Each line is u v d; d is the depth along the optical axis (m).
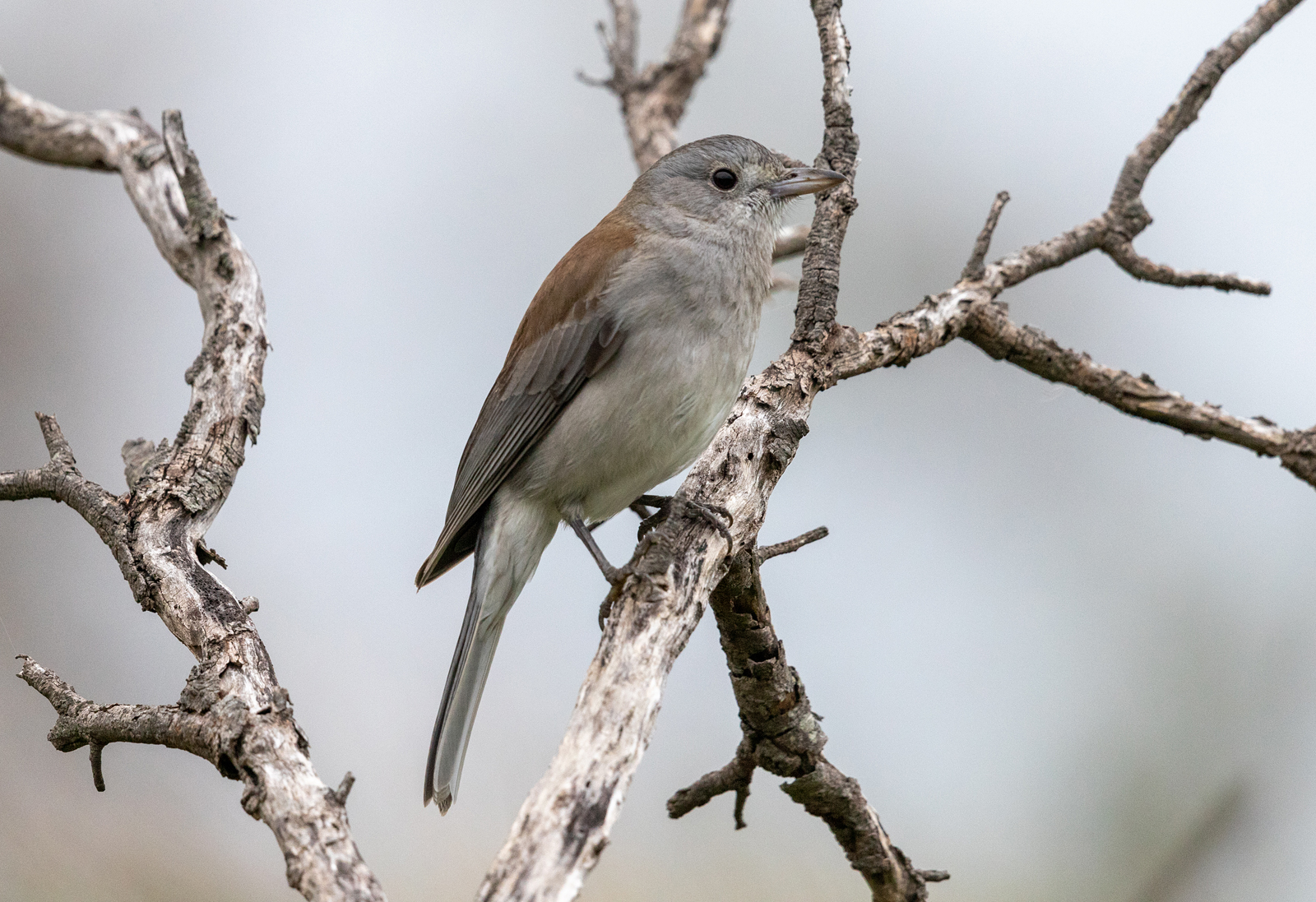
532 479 8.43
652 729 5.73
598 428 8.16
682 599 6.37
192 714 6.18
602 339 8.16
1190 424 9.25
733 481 7.25
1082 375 9.27
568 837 5.09
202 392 8.59
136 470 8.38
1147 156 9.58
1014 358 9.30
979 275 9.30
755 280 8.56
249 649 6.57
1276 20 9.43
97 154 10.19
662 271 8.22
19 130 10.16
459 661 8.26
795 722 7.43
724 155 8.61
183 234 9.59
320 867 5.33
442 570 9.21
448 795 7.80
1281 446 9.21
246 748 5.87
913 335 8.74
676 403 8.15
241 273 9.28
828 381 8.41
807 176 8.77
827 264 8.78
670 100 12.87
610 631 6.11
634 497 8.64
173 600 6.94
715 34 12.89
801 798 7.71
